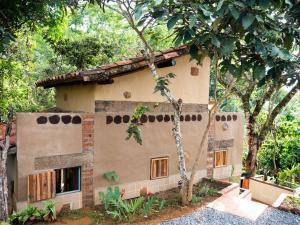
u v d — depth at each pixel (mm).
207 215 6258
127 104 7258
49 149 6145
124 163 7281
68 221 5898
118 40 14273
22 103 11719
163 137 7984
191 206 6746
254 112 10453
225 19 4848
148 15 5285
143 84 7496
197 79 8570
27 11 6926
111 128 7035
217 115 9266
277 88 9852
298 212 6641
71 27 16031
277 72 5277
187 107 8406
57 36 9266
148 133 7672
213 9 4645
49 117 6109
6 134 4836
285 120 13352
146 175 7707
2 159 4766
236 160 9977
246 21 4070
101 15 15602
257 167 12562
